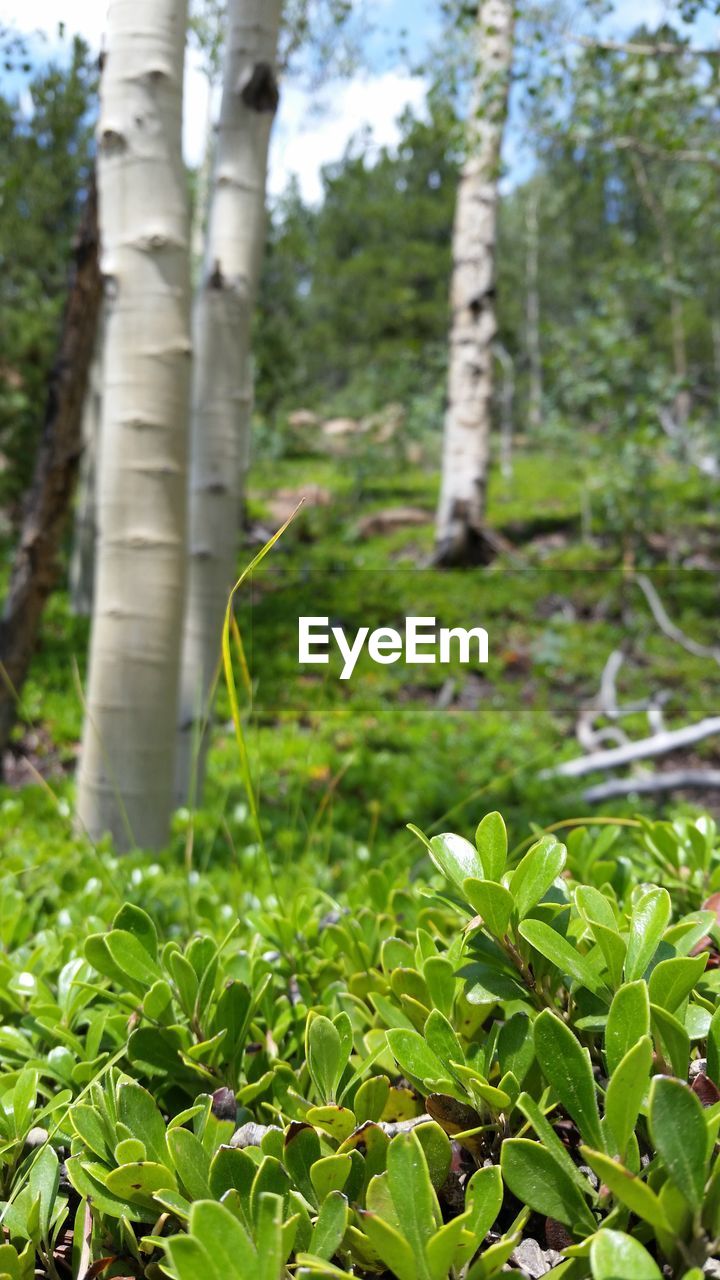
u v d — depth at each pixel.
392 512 17.48
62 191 9.73
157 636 2.88
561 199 24.38
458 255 12.55
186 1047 0.88
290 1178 0.68
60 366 4.45
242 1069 0.92
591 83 6.14
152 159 2.82
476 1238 0.57
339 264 40.94
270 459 23.53
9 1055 1.04
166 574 2.88
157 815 2.90
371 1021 0.95
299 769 2.23
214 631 3.89
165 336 2.85
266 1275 0.52
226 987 0.89
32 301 11.90
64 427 4.52
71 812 2.92
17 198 9.13
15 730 6.49
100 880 1.72
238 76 3.88
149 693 2.87
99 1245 0.73
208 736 3.14
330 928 1.13
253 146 3.93
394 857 1.45
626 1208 0.59
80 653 8.58
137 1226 0.76
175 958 0.87
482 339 12.57
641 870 1.29
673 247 14.31
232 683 0.97
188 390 2.93
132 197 2.82
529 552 13.60
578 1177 0.61
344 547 15.23
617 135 6.51
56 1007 1.02
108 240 2.86
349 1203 0.66
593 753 7.10
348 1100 0.80
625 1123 0.58
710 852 1.17
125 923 0.93
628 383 12.48
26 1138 0.82
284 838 2.79
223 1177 0.67
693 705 8.52
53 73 6.96
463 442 12.66
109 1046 1.01
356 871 2.13
